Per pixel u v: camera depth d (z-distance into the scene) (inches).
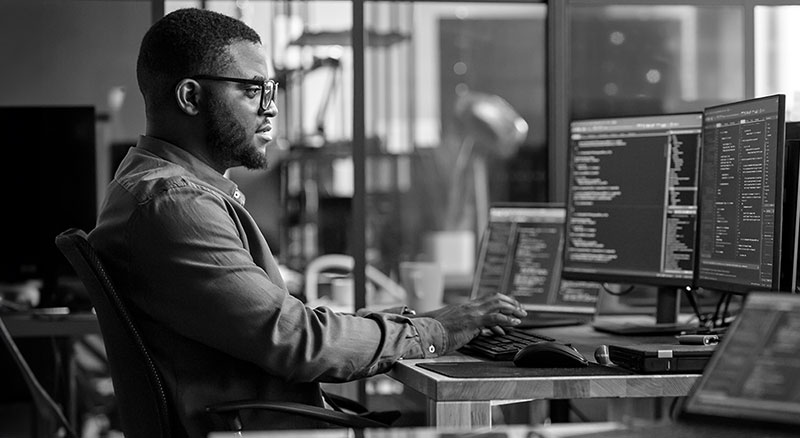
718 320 124.5
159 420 86.6
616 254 120.8
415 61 412.5
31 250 165.8
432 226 405.1
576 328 126.1
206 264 88.1
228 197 95.0
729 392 49.5
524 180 418.6
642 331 115.9
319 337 90.5
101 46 179.8
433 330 98.6
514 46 424.5
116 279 89.9
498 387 84.8
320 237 230.4
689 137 114.3
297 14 226.1
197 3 217.0
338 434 51.3
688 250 113.8
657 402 132.3
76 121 167.5
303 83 221.3
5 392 167.6
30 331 158.6
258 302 88.6
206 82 96.5
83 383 183.0
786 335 49.0
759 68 167.6
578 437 48.0
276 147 220.5
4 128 165.8
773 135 97.0
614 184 121.6
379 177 403.9
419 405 148.2
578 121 126.5
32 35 178.2
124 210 90.1
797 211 101.6
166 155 96.3
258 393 91.7
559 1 154.6
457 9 419.2
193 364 90.1
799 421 46.8
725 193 106.2
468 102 418.9
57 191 166.7
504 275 135.6
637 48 421.7
